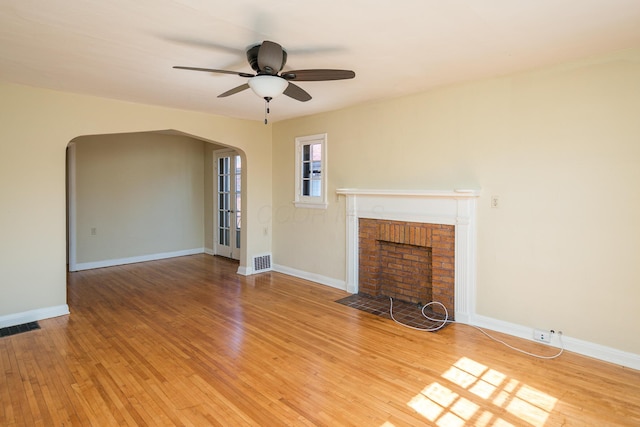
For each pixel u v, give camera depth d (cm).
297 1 195
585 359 287
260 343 319
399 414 222
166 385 253
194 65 299
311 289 482
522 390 246
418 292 411
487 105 337
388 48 261
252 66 259
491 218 339
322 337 331
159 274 564
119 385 253
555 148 300
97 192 603
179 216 703
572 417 218
